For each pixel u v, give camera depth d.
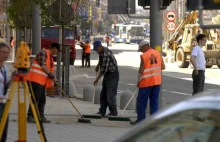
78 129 28.42
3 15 82.44
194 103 8.91
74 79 66.19
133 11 28.58
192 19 98.25
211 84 61.94
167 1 29.20
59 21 45.66
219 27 14.48
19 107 18.28
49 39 88.94
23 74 17.95
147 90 29.50
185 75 75.69
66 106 39.34
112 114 33.97
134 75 74.94
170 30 85.81
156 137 9.02
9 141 23.80
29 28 70.12
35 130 26.98
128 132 9.30
